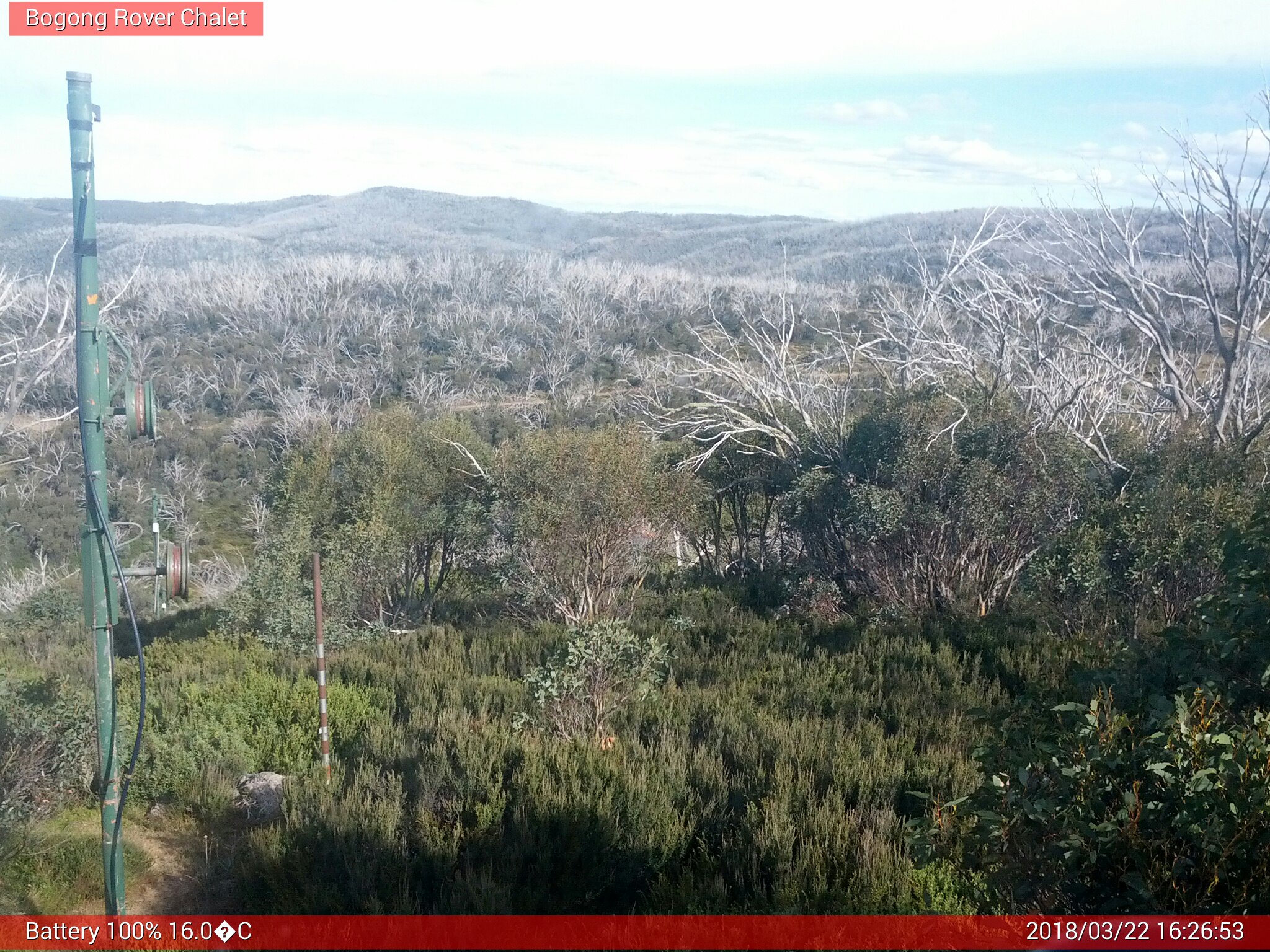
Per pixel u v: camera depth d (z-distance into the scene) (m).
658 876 5.36
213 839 6.49
